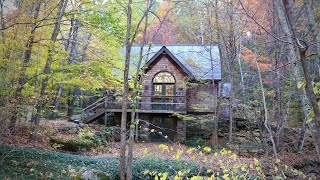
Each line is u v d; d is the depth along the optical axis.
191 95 20.44
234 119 19.30
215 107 18.17
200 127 20.31
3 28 7.91
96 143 15.31
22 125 13.19
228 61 16.44
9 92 8.20
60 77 12.38
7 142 10.80
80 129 16.22
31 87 10.17
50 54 11.34
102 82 14.27
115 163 11.00
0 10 8.88
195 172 9.45
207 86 20.28
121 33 11.71
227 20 17.83
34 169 8.42
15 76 8.43
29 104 10.03
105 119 19.36
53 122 18.20
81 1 12.06
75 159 10.55
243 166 6.40
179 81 19.83
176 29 27.11
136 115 19.27
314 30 4.63
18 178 7.57
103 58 13.00
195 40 27.12
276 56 11.24
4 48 7.81
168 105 19.89
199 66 19.94
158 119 20.16
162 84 20.31
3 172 7.74
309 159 12.65
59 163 9.64
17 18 8.74
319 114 2.79
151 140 19.83
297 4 8.53
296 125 15.36
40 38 10.55
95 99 25.58
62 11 11.91
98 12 11.70
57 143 13.30
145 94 20.12
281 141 14.54
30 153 9.88
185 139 19.28
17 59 8.59
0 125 8.27
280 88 12.53
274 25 10.66
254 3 13.19
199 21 19.66
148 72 20.30
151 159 11.48
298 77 6.02
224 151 6.36
